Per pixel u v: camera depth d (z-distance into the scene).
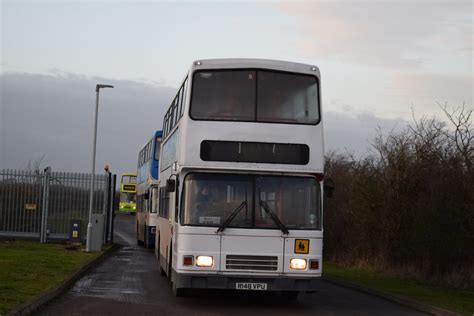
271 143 13.07
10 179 30.27
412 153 22.62
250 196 12.88
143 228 33.78
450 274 19.03
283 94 13.32
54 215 30.28
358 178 24.20
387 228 22.66
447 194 19.16
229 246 12.72
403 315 13.17
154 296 14.76
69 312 11.74
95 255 24.70
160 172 21.11
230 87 13.25
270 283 12.72
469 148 19.48
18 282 14.68
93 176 27.61
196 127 13.03
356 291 17.83
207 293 15.72
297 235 12.80
